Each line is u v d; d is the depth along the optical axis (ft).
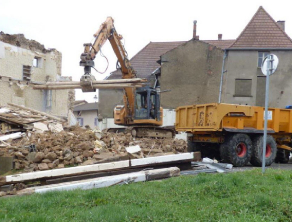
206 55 106.22
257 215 17.66
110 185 27.22
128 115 66.80
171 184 25.89
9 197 23.71
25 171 36.40
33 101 115.03
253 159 43.09
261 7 106.83
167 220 17.38
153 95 65.26
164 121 106.52
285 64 98.17
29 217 17.69
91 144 40.34
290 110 46.88
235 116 41.47
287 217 17.95
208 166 37.32
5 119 55.21
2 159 36.83
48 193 23.38
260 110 43.14
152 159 34.24
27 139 44.45
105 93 117.70
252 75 98.84
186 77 106.93
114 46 56.24
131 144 46.29
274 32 101.35
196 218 17.62
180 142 54.54
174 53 108.06
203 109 42.47
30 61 114.01
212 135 43.70
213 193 22.75
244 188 24.04
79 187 26.02
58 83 41.57
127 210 18.66
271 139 44.37
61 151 38.34
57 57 124.77
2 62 103.50
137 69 119.96
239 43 99.66
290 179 26.99
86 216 17.79
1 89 103.04
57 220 17.31
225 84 100.17
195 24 113.60
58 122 62.18
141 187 25.50
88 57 42.14
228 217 17.37
